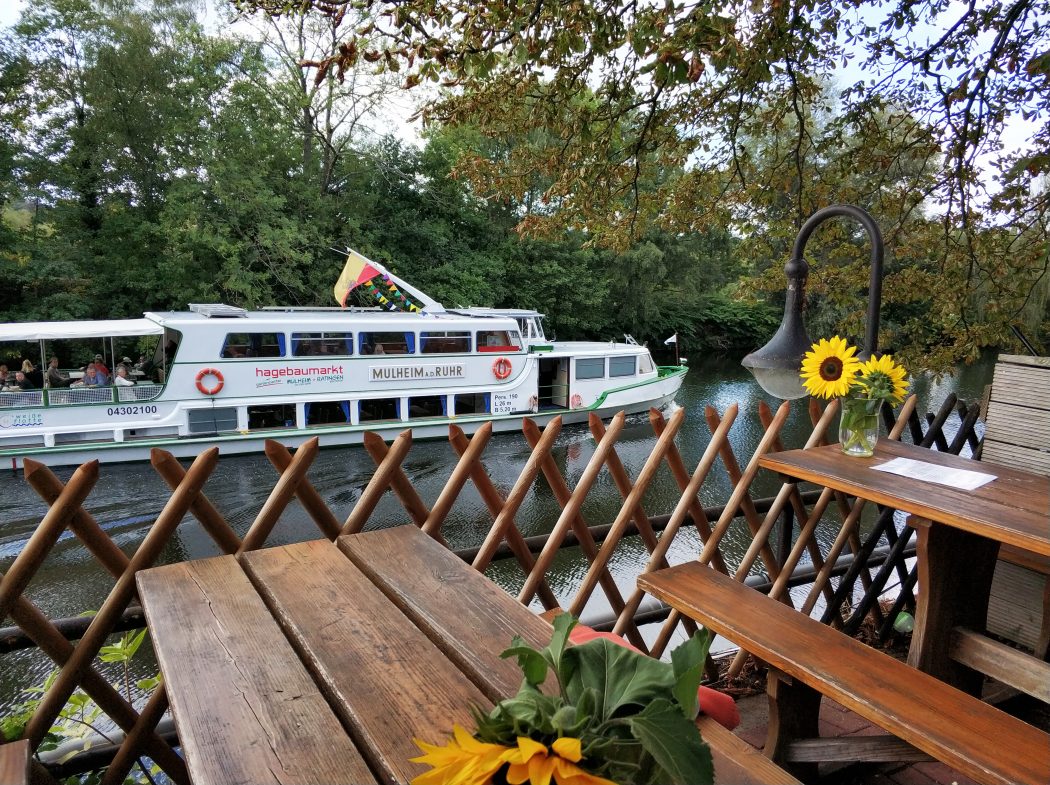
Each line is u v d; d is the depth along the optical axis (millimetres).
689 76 3902
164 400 14508
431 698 1245
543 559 2693
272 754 1091
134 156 25859
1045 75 5754
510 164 7551
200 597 1715
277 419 15688
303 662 1445
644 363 19844
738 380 29109
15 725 2049
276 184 26844
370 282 19172
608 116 6219
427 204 31188
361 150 30062
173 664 1382
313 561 1952
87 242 25969
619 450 15562
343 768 1057
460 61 4184
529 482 2625
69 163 25516
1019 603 3326
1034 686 2225
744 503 3209
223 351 14844
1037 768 1493
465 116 6117
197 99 26156
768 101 7184
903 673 1896
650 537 2943
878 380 2773
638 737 680
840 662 1951
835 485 2500
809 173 7715
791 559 3391
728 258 39375
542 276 33219
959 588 2457
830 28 6168
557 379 18844
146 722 2158
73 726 2582
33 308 23828
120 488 13047
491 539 2555
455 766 658
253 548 2209
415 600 1694
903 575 3736
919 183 7336
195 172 25312
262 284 25672
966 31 5781
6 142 24578
